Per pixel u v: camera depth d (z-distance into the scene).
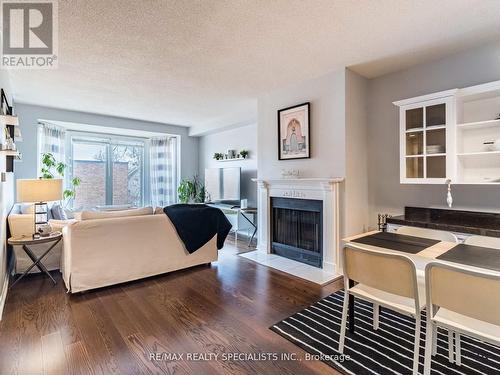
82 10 2.14
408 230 2.43
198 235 3.58
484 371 1.71
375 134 3.62
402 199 3.39
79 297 2.79
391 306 1.69
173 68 3.28
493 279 1.25
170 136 7.02
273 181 4.19
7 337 2.09
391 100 3.47
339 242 3.43
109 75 3.49
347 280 1.90
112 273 3.02
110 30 2.43
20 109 4.77
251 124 5.72
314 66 3.26
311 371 1.73
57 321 2.32
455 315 1.54
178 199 7.04
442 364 1.77
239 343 2.02
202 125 6.50
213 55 2.94
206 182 6.54
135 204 7.15
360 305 2.60
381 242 2.08
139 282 3.20
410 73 3.30
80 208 6.37
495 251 1.82
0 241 2.55
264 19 2.28
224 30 2.45
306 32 2.50
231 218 6.06
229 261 4.01
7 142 2.89
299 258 3.95
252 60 3.08
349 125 3.39
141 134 6.79
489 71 2.75
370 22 2.34
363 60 3.11
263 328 2.22
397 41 2.68
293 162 3.96
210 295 2.85
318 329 2.19
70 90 4.06
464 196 2.94
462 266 1.42
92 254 2.90
